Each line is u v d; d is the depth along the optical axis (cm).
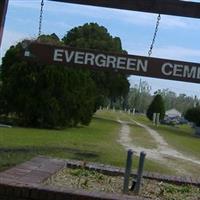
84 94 2989
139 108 12512
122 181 993
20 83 2797
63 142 1862
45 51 695
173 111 11394
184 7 669
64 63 691
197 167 1731
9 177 781
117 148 1981
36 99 2792
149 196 893
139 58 679
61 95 2834
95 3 686
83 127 3238
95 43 5569
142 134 3525
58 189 704
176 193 947
